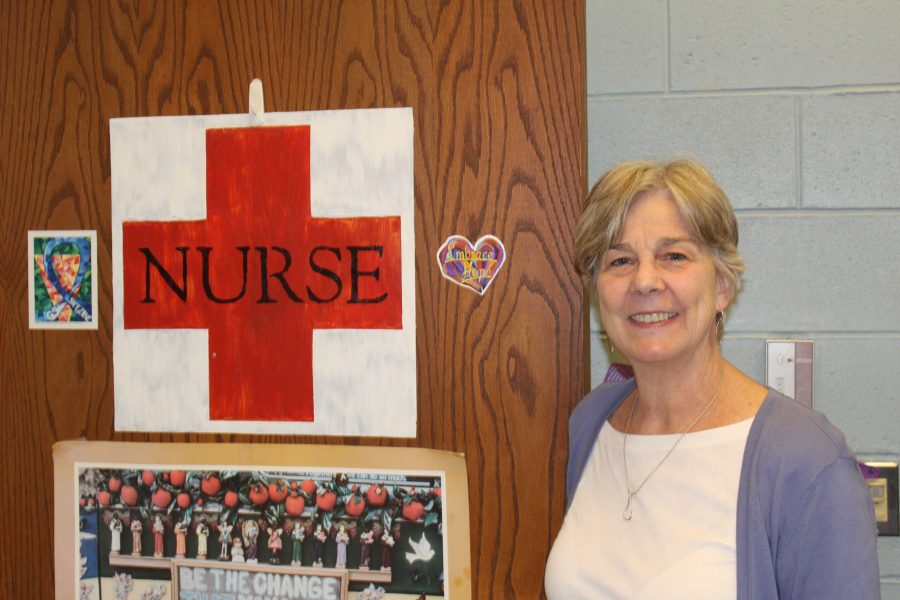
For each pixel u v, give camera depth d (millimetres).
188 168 1161
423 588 1132
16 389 1209
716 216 851
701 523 844
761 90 1151
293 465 1156
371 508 1142
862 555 770
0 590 1219
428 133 1107
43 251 1195
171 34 1156
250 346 1159
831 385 1156
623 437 964
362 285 1132
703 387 907
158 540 1188
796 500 796
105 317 1188
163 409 1181
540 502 1104
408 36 1105
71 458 1202
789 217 1155
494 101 1090
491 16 1085
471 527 1121
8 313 1207
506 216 1095
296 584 1158
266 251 1150
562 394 1093
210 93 1151
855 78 1138
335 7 1120
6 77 1189
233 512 1173
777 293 1162
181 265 1170
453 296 1113
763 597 797
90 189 1182
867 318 1148
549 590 950
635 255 874
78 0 1172
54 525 1207
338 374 1142
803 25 1141
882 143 1138
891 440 1150
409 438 1130
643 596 839
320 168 1133
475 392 1114
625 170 887
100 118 1175
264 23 1137
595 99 1181
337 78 1124
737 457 853
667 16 1163
